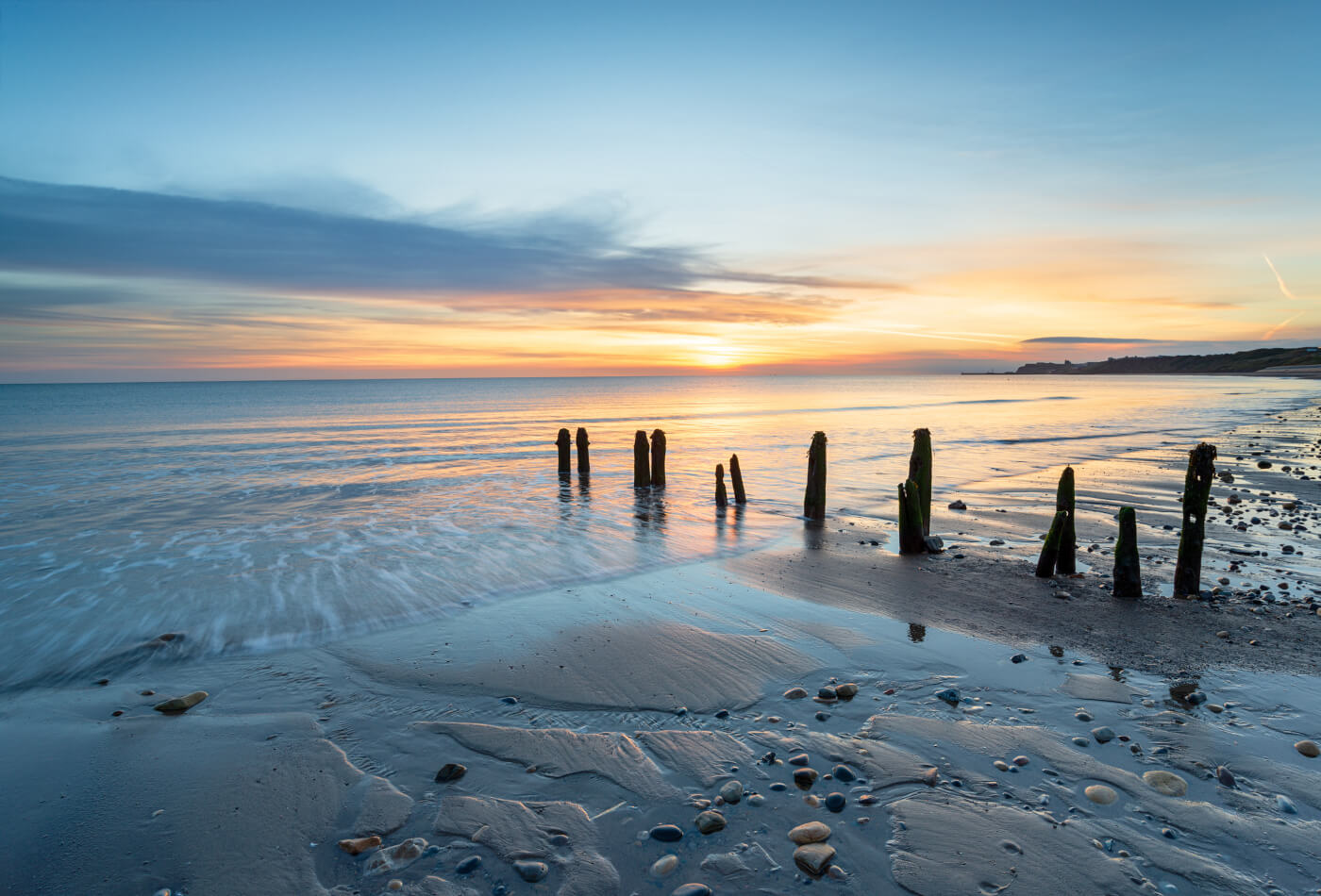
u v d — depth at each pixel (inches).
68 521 601.9
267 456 1136.2
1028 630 314.0
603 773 199.5
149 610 360.2
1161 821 172.1
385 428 1686.8
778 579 406.9
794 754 208.2
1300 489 701.3
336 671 281.9
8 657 299.7
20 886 156.3
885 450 1156.5
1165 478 792.3
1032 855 159.5
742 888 150.8
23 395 4719.5
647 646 299.4
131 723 237.6
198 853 167.2
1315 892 147.1
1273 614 327.3
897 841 165.3
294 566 447.8
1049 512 600.4
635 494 753.6
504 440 1396.4
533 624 331.6
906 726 224.2
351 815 181.9
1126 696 244.2
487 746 216.7
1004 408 2469.2
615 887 151.7
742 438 1416.1
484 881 154.6
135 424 1776.6
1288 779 190.1
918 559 446.9
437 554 479.8
